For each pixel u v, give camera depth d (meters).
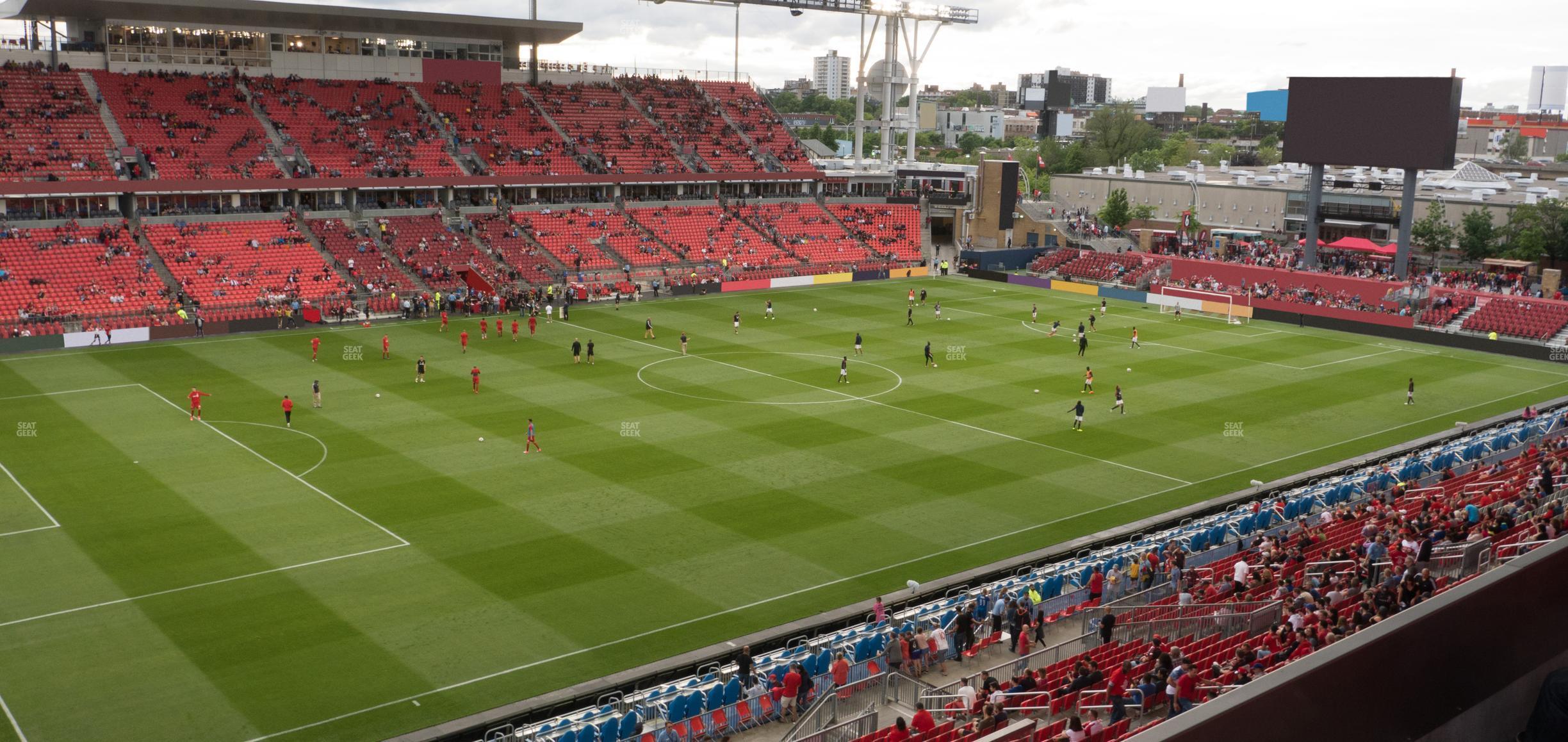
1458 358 87.00
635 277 111.31
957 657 34.09
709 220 124.50
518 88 127.56
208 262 92.75
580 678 34.00
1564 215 110.12
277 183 100.38
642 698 30.78
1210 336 94.12
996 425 63.56
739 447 58.06
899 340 88.25
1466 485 47.16
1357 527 43.00
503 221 112.56
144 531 44.78
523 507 48.50
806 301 107.69
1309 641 26.70
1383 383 77.38
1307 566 37.44
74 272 86.69
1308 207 111.19
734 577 41.81
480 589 40.12
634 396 68.12
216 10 102.12
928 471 54.94
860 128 144.38
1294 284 109.00
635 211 121.69
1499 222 118.38
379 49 120.00
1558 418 62.66
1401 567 32.59
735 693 30.84
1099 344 88.62
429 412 63.38
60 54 103.25
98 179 92.69
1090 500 51.44
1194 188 143.62
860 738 26.77
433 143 113.31
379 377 71.75
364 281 96.88
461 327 89.56
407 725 31.06
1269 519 45.53
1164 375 77.94
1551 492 41.16
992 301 109.75
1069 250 131.12
